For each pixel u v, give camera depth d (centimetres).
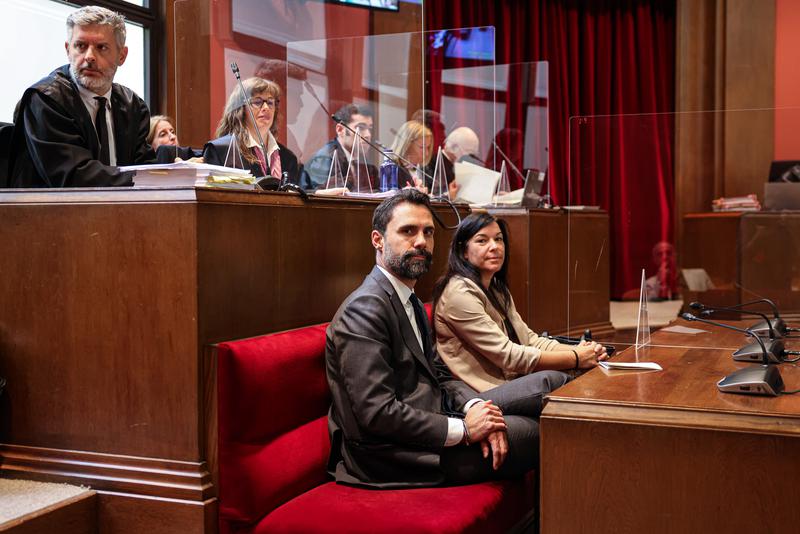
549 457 173
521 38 709
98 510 204
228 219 208
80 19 248
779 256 380
